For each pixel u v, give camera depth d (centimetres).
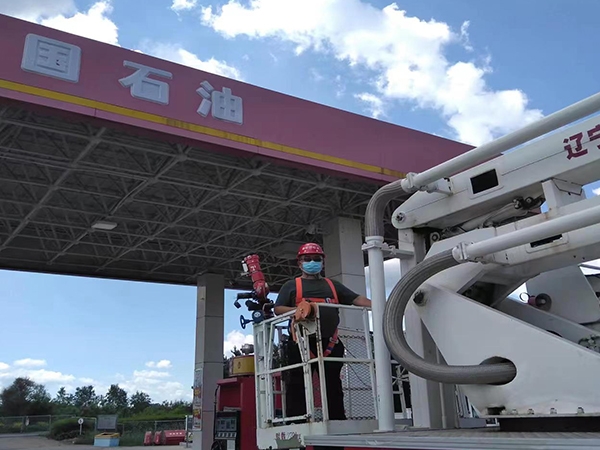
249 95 1028
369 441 270
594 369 248
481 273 313
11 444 3272
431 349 331
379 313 329
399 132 1204
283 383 415
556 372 261
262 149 1015
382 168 1147
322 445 297
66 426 3694
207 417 1791
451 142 1287
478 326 297
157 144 1045
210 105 978
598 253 287
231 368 622
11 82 819
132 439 3247
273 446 391
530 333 274
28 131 1014
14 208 1363
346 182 1232
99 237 1611
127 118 894
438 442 236
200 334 1902
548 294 360
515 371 276
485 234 323
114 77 900
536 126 266
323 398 357
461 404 360
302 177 1198
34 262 1773
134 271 1938
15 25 845
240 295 564
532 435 228
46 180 1204
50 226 1491
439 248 344
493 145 284
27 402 6656
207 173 1213
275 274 2073
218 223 1532
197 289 1984
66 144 1050
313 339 386
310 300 425
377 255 340
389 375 324
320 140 1088
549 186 301
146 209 1423
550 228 254
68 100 853
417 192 365
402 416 420
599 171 295
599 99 246
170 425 3581
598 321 340
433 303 321
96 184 1254
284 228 1588
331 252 1403
